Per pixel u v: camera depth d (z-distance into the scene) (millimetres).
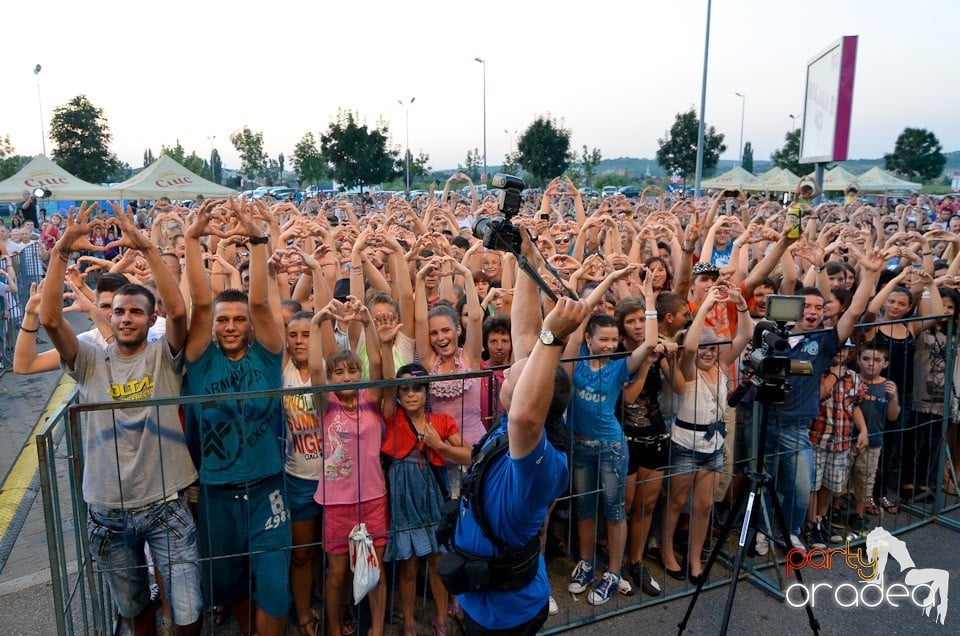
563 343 1950
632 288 5285
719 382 4105
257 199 6082
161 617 3840
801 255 5586
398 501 3461
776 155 51250
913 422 5199
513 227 2295
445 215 8680
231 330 3234
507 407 2363
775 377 3268
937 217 13625
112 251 14133
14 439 6566
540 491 2135
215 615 3801
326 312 3301
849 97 13930
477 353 4199
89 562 3016
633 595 3986
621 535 3926
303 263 4145
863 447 4730
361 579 3176
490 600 2346
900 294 5039
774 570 4238
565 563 4379
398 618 3746
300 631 3582
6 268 9203
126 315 3064
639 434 4066
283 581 3258
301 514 3477
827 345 4352
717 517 4789
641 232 6648
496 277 6445
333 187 50719
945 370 4883
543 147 37406
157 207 15906
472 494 2289
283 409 3465
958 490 5043
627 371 3824
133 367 3131
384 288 4723
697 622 3721
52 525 2822
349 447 3355
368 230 4512
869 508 5066
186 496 3240
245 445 3182
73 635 3049
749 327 4098
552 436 2336
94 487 3076
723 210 16203
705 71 21938
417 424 3490
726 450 4590
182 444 3199
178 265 5906
